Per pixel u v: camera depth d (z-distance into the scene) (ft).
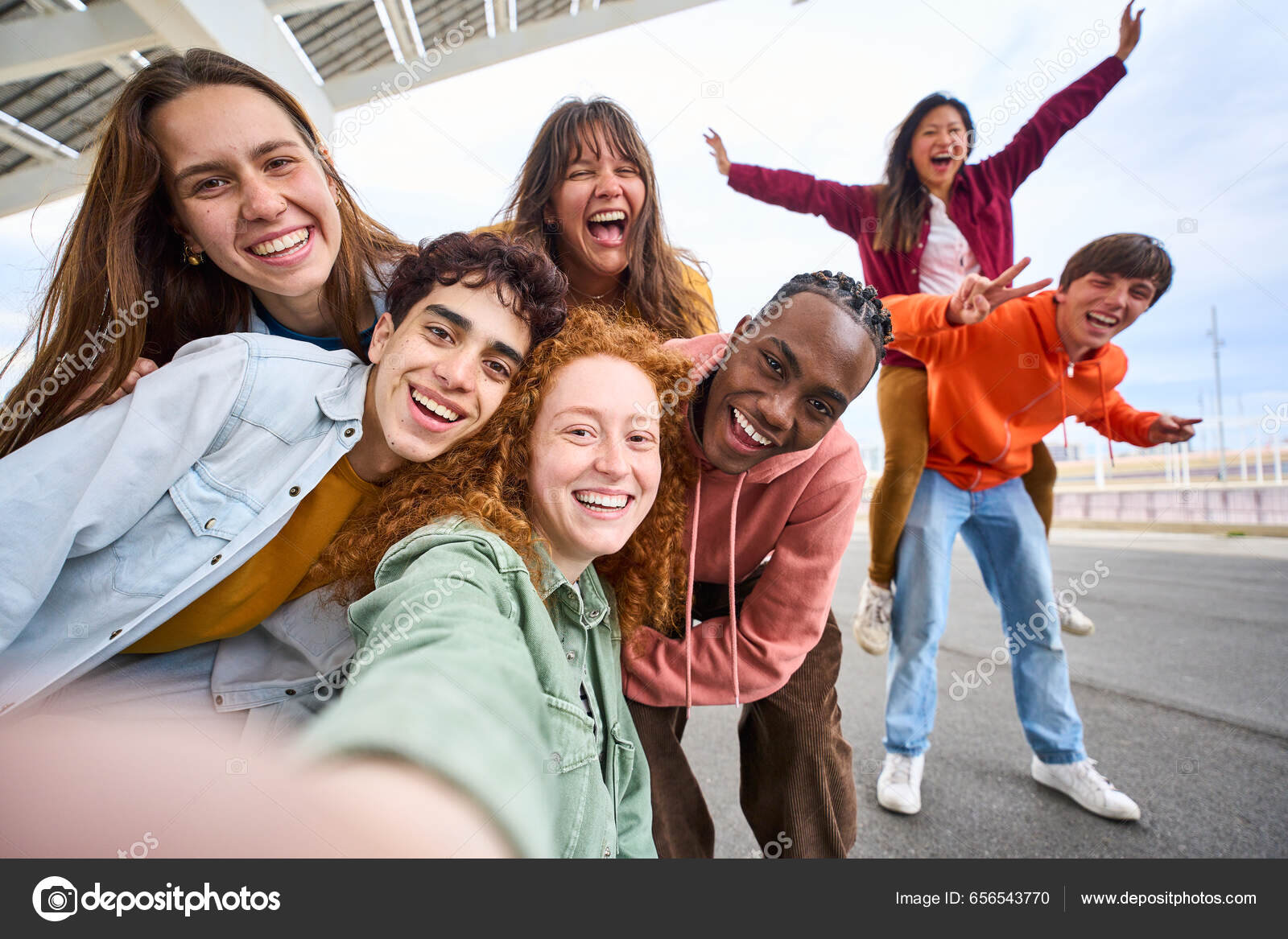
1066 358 3.69
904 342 3.76
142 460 2.23
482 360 2.18
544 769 1.72
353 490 2.47
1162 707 4.07
